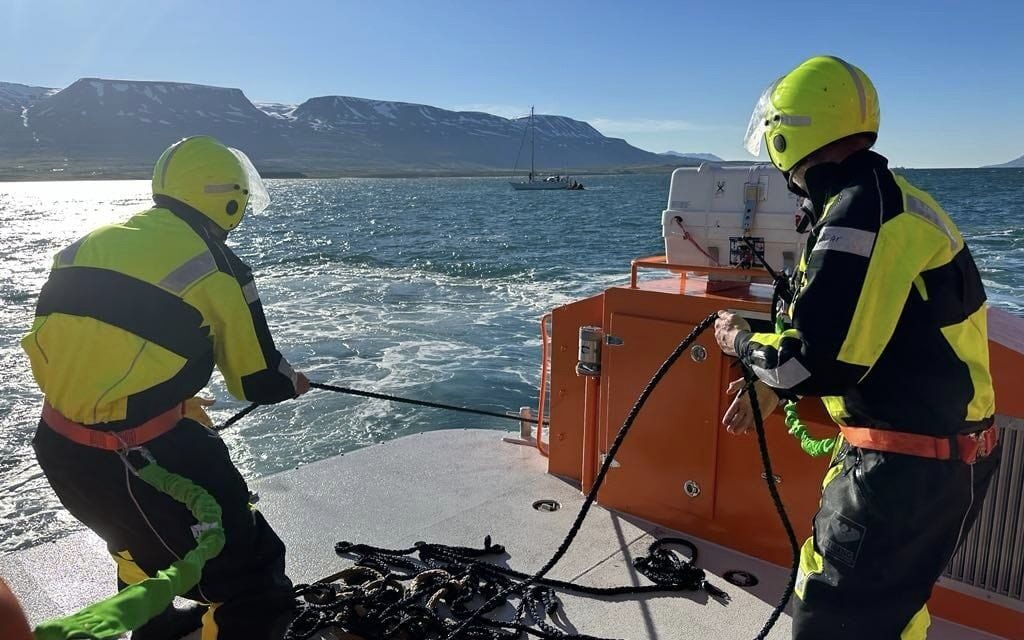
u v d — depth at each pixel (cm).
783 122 190
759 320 297
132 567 233
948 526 179
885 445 178
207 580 216
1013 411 247
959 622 268
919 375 173
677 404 328
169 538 208
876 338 167
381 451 445
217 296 205
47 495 688
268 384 221
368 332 1329
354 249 2895
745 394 239
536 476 405
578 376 388
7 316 1518
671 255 327
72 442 201
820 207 189
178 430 208
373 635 264
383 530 346
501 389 1009
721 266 316
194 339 203
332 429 851
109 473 201
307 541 337
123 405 196
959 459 177
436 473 410
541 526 348
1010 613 258
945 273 172
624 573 309
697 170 316
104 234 201
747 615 280
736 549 322
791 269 300
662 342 327
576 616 281
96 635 132
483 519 356
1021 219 3747
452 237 3488
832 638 180
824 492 195
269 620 225
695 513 331
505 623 272
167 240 202
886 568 175
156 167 218
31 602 288
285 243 3219
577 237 3397
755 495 313
